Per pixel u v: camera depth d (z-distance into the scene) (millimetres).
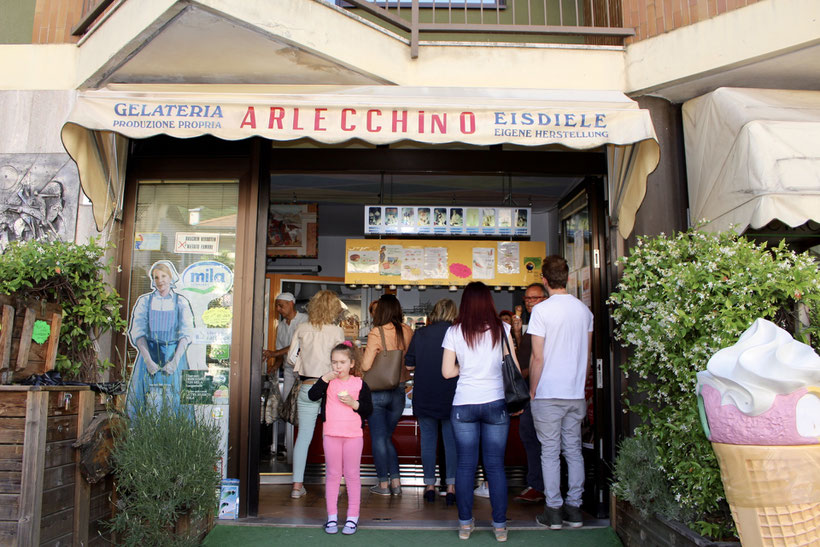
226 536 3949
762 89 4480
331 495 4055
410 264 6000
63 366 3730
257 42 3994
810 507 2367
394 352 5047
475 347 3908
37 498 3000
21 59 4559
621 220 4410
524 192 6574
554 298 4266
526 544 3889
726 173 4141
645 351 3826
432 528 4145
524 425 4902
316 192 6723
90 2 4688
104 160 4305
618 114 3717
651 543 3598
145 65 4242
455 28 4512
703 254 3689
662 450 3631
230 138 3674
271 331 6535
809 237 4648
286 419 5562
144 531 3447
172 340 4496
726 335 3305
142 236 4621
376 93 4207
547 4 5977
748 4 4348
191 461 3588
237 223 4578
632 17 4691
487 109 3693
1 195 4434
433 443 4973
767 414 2359
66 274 3748
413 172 4832
